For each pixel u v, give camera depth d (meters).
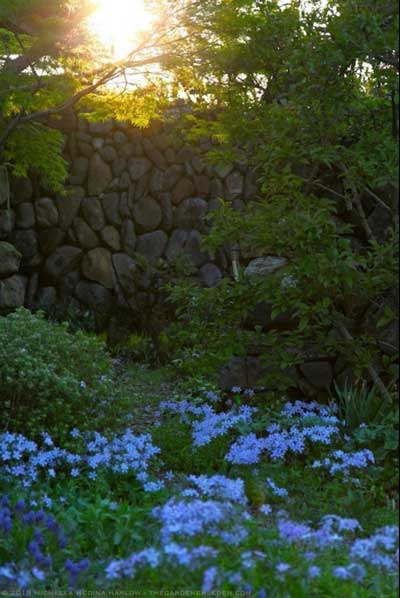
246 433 5.96
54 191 11.53
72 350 6.51
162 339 10.52
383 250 5.47
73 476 5.41
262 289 6.05
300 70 5.91
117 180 11.66
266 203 6.32
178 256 11.17
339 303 6.67
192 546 3.66
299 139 6.00
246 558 3.71
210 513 3.83
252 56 6.80
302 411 6.32
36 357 6.13
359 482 5.08
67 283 11.55
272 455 5.54
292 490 5.30
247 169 11.21
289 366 6.70
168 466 5.97
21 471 5.11
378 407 5.86
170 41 9.54
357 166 5.96
